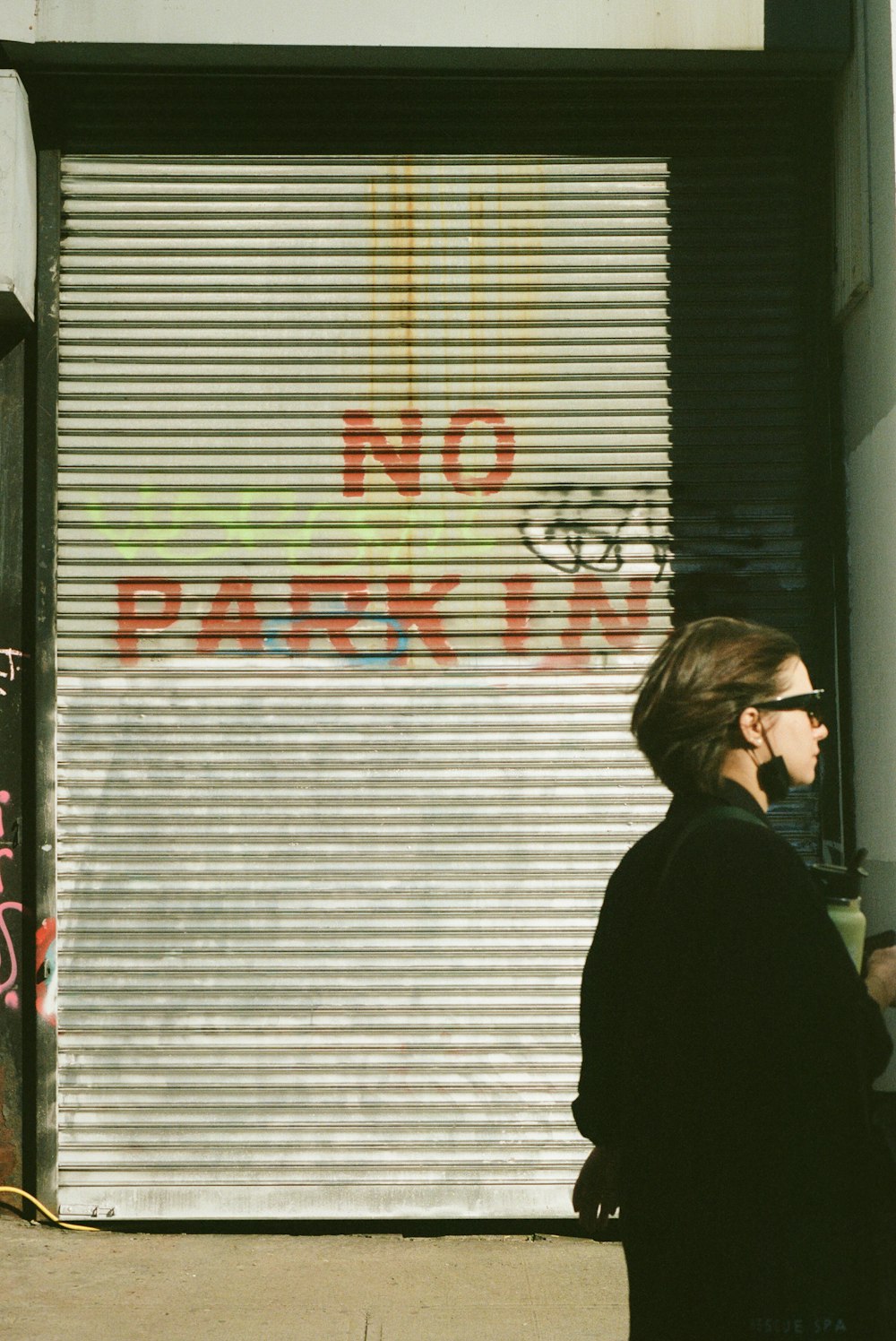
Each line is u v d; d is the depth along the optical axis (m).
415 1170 4.51
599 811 4.63
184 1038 4.53
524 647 4.68
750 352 4.75
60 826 4.58
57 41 4.46
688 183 4.77
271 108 4.73
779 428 4.74
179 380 4.70
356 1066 4.54
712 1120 1.71
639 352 4.74
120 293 4.71
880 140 4.32
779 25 4.50
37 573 4.62
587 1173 2.18
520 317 4.74
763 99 4.75
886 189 4.28
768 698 1.97
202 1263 4.24
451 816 4.62
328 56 4.55
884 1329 1.67
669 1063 1.78
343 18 4.49
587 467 4.72
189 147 4.73
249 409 4.70
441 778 4.63
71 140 4.72
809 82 4.74
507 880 4.61
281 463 4.69
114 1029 4.53
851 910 2.09
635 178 4.76
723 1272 1.67
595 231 4.75
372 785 4.62
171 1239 4.46
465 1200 4.50
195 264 4.71
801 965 1.68
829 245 4.77
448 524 4.70
